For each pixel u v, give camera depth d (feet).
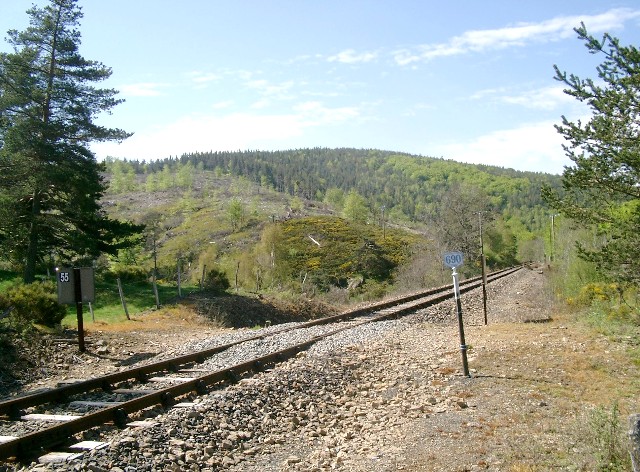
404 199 638.94
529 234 336.49
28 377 40.81
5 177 89.71
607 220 33.27
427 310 76.23
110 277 115.96
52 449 23.39
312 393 33.81
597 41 29.35
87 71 95.91
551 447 23.98
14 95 89.61
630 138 29.94
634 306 54.13
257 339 52.80
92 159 98.89
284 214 386.32
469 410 30.58
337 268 200.44
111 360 48.16
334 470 22.88
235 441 25.64
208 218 382.83
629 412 28.84
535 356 42.55
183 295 94.89
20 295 56.13
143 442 23.54
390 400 33.42
